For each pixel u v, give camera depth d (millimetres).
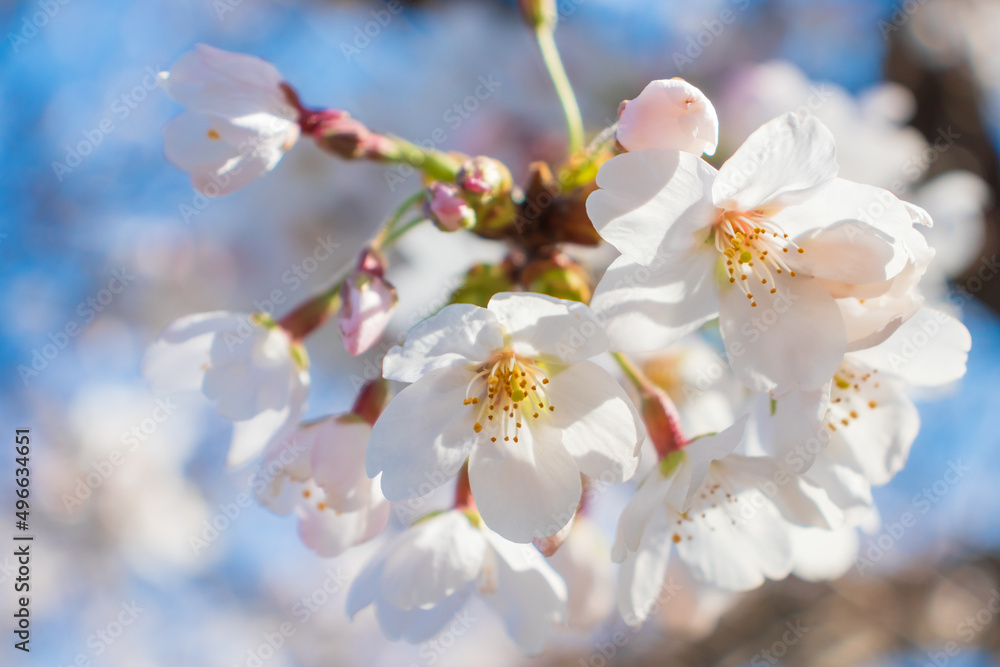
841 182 209
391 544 226
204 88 223
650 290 211
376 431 208
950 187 280
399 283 271
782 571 230
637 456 207
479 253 270
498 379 214
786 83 294
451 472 211
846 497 224
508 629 225
